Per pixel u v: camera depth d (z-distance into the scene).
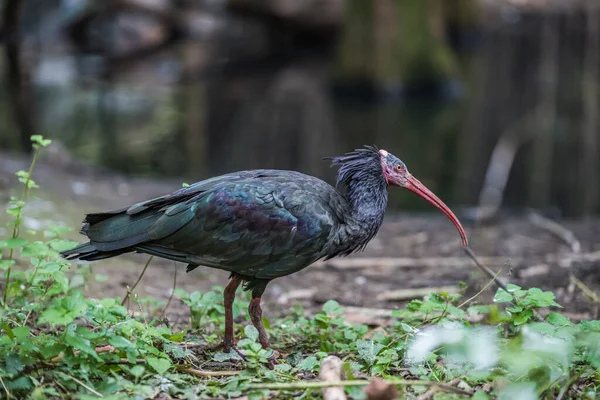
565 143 24.81
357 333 8.64
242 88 32.81
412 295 11.01
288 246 7.82
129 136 23.88
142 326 7.28
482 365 6.84
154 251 7.72
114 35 38.72
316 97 32.12
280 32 40.75
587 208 18.41
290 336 8.92
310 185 8.10
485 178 21.08
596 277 11.78
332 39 40.97
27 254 7.11
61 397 6.32
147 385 6.68
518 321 7.23
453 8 41.00
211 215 7.62
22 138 22.08
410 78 33.12
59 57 36.72
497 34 44.31
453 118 29.02
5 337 6.49
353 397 6.30
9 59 35.38
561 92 32.19
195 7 42.28
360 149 8.82
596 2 49.47
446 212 9.14
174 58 37.84
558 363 6.61
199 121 26.55
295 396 6.59
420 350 6.86
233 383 6.82
